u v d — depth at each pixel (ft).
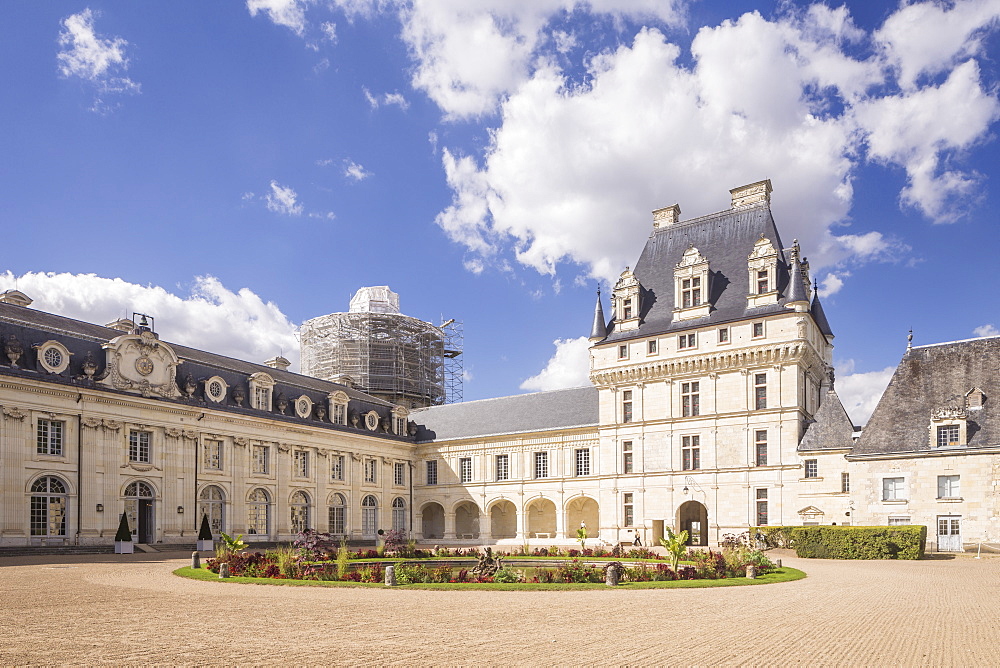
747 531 187.32
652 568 106.42
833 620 59.57
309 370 333.42
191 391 194.49
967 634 53.11
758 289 203.21
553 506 242.99
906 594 79.25
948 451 155.53
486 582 90.02
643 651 46.03
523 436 239.71
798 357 192.03
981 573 107.45
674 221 237.04
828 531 146.00
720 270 216.33
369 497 246.88
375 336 327.26
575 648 46.91
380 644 48.14
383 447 252.62
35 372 162.50
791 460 188.96
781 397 193.47
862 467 166.09
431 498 258.57
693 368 207.10
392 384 318.04
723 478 198.80
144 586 86.74
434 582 91.91
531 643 48.62
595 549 149.89
